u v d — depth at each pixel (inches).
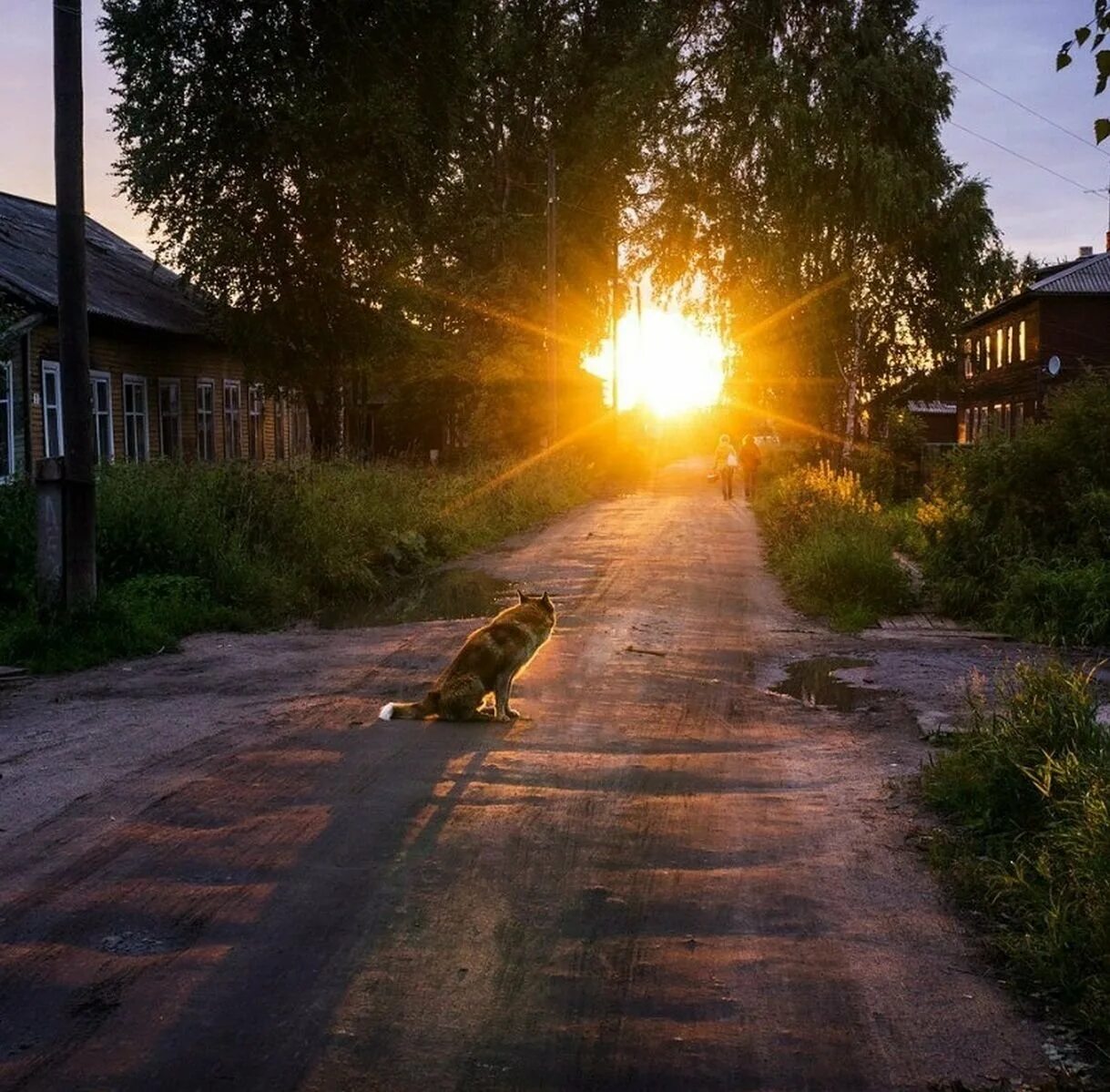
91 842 235.0
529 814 253.0
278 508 665.0
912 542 756.0
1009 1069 152.0
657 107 1678.2
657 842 236.5
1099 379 632.4
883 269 1567.4
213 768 289.4
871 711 366.3
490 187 1772.9
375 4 1174.3
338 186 1135.0
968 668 434.9
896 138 1560.0
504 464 1318.9
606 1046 155.3
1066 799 223.9
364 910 199.5
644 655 458.9
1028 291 1558.8
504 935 189.6
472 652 345.4
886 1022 163.6
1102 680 403.5
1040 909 195.8
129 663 442.6
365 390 1438.2
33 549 535.2
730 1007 166.7
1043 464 593.3
